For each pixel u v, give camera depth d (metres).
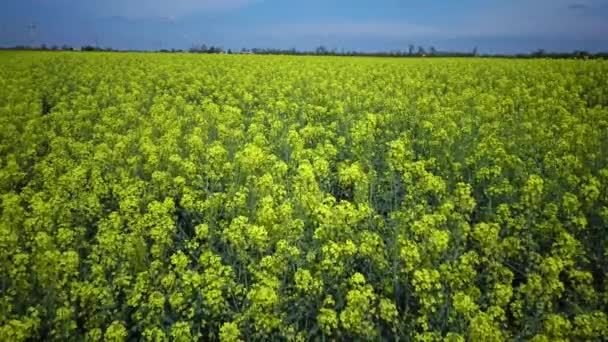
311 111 12.55
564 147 8.45
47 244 5.24
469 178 7.69
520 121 11.13
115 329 4.19
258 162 7.55
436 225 5.46
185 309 4.83
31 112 13.87
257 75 22.11
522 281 5.43
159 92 17.75
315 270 5.13
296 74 20.84
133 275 5.23
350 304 4.14
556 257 4.79
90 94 17.58
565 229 5.89
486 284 5.09
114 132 11.70
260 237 5.21
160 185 7.49
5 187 7.96
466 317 4.09
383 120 10.98
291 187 7.02
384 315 4.16
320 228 5.39
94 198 6.66
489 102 13.01
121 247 5.39
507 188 6.57
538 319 4.25
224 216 6.58
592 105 15.20
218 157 7.85
